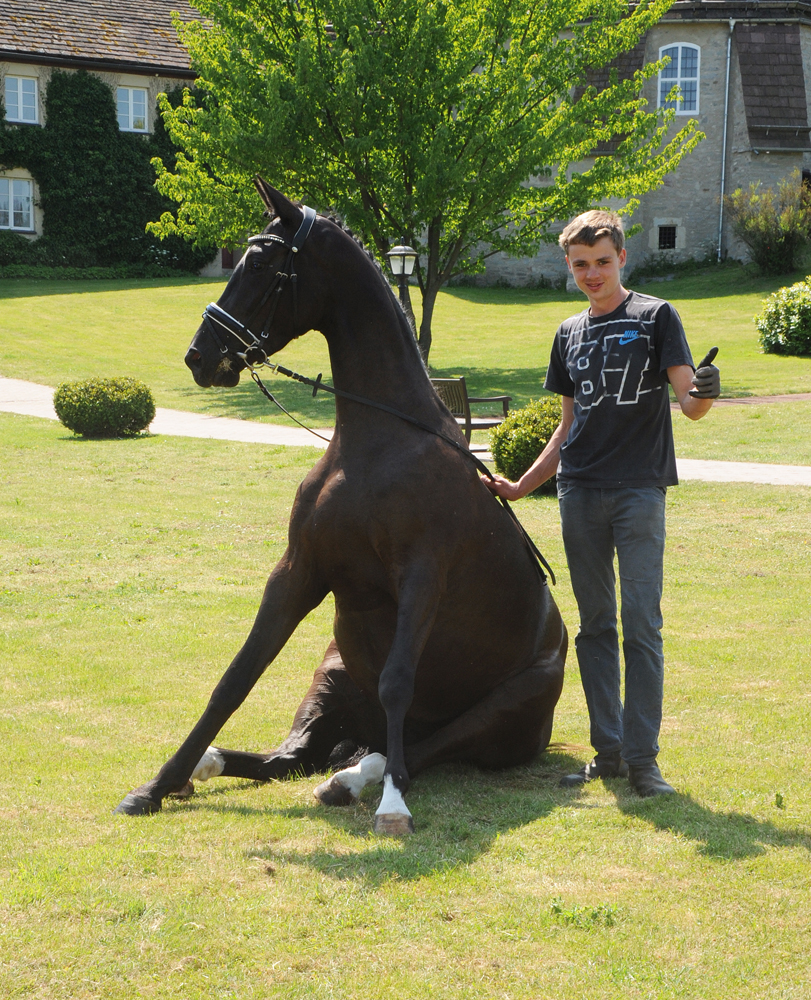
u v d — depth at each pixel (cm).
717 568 888
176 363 2714
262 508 1195
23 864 323
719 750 454
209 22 4431
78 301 3544
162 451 1642
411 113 2259
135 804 378
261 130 2278
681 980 261
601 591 420
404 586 373
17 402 2184
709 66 3903
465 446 414
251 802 395
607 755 422
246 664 390
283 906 297
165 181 2488
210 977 260
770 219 3641
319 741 440
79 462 1546
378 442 385
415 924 288
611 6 2348
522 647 427
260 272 385
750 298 3462
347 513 377
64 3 4206
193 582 848
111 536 1040
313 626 725
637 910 297
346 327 393
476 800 397
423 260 4009
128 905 294
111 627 698
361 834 357
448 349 2880
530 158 2227
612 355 399
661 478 402
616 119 2469
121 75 4138
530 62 2359
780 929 286
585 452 409
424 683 418
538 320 3378
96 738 473
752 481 1297
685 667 601
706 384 362
